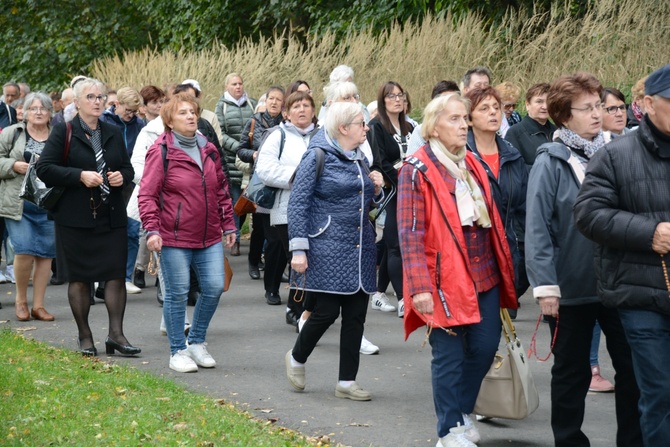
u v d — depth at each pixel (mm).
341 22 22828
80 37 31281
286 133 9430
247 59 21719
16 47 32125
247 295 12000
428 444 6262
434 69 18156
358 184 7211
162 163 8109
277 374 8188
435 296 5762
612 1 16750
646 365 5051
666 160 5055
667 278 4945
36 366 7992
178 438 6078
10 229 10422
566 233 5637
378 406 7180
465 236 5855
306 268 7180
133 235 12188
